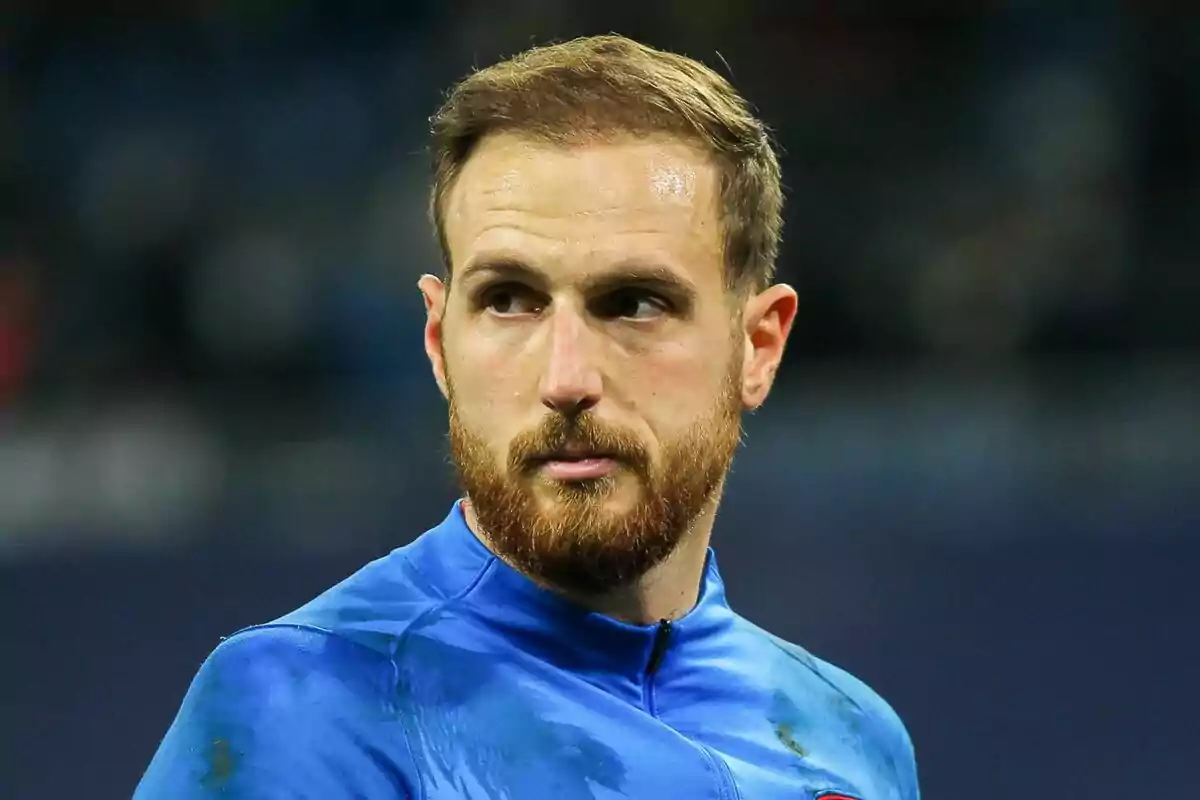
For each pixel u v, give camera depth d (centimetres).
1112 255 2550
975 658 1753
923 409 2169
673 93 668
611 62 675
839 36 3052
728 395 684
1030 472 2016
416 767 638
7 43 3056
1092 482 2000
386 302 2502
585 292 640
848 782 744
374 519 1947
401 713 646
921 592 1808
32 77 3030
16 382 2434
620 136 652
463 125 668
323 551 1850
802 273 2594
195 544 1864
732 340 686
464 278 657
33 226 2733
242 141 2922
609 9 3030
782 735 738
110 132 2947
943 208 2719
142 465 2078
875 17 3073
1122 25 3014
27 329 2505
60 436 2106
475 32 3006
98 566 1784
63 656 1712
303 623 662
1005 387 2214
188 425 2156
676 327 654
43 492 2031
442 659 665
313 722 632
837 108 2934
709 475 673
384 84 2966
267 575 1803
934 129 2912
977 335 2481
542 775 651
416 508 1956
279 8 3080
